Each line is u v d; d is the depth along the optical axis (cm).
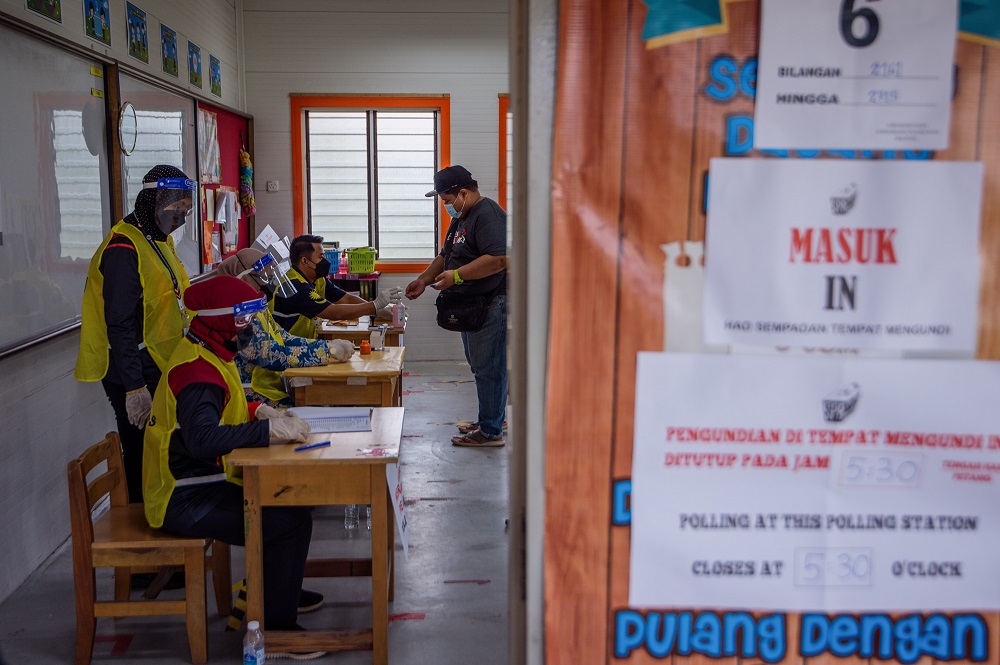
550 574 107
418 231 821
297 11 777
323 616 321
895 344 104
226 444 257
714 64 100
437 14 784
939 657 109
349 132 805
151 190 326
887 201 102
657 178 102
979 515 107
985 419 105
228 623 304
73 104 397
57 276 378
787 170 102
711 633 108
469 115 797
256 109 785
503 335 532
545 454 105
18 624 311
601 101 101
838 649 108
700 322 103
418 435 579
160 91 532
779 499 106
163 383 269
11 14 330
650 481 105
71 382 398
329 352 417
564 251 102
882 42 100
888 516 106
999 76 101
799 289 103
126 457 342
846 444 105
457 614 324
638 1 100
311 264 516
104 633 305
